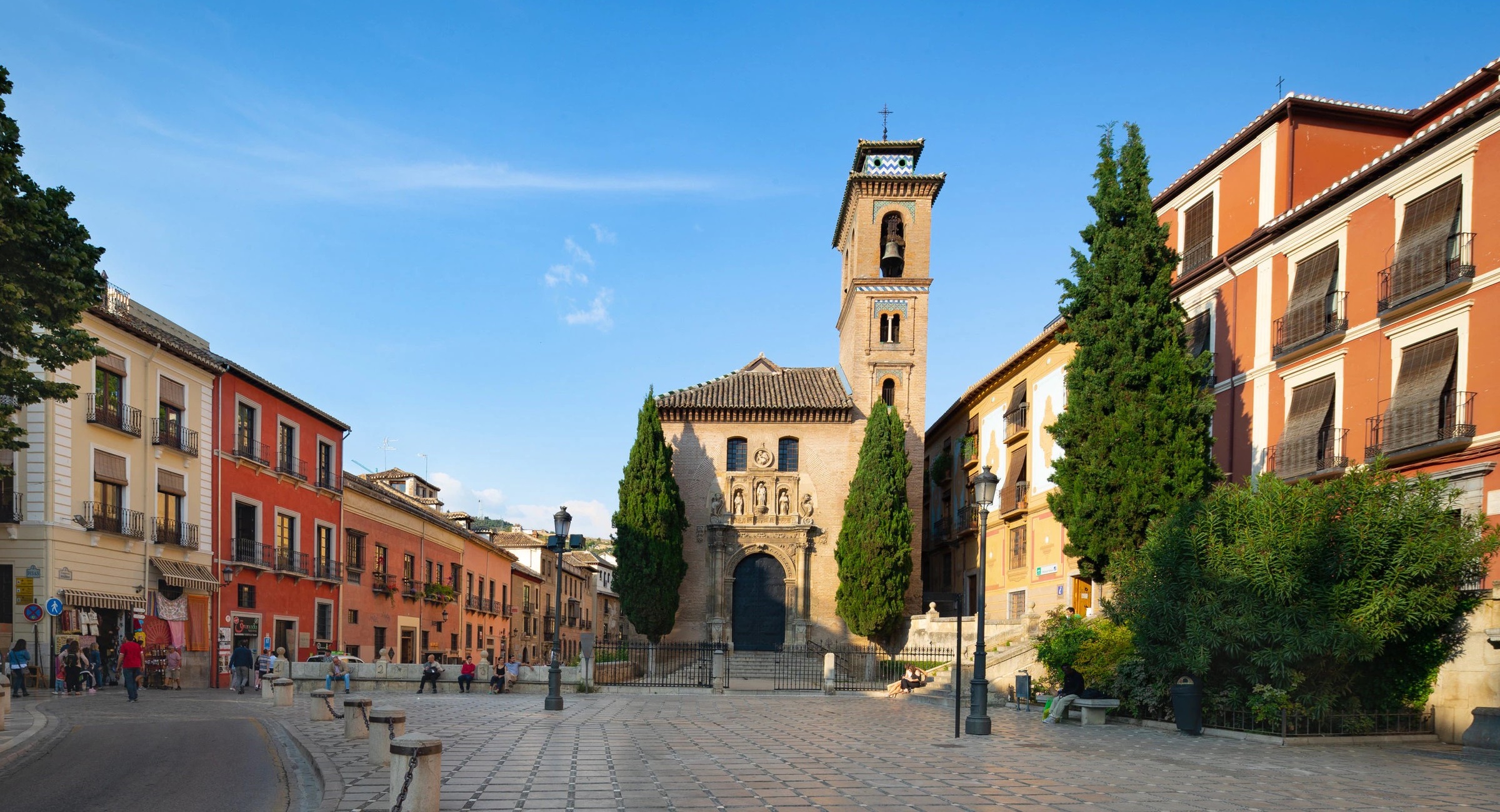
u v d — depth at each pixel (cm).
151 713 1970
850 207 4731
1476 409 1931
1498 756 1517
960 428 4750
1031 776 1220
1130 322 2466
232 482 3269
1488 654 1678
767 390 4609
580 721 1928
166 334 3166
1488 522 1889
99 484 2702
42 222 1296
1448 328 2008
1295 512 1741
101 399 2717
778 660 3894
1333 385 2306
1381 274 2170
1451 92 2391
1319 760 1427
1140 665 1988
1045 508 3538
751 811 969
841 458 4381
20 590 2461
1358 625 1623
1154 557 1916
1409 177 2114
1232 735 1720
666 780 1157
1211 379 2728
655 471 4056
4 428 1550
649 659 3584
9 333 1302
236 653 2834
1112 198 2544
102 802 1020
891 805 1011
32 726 1633
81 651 2517
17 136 1259
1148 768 1314
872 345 4412
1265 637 1684
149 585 2842
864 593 3966
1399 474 1770
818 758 1383
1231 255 2648
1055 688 2370
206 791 1087
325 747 1408
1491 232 1925
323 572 3803
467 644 5519
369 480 4894
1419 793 1130
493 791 1061
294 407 3706
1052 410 3525
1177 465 2364
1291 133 2511
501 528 9875
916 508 4288
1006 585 3931
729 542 4288
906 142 4506
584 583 8331
